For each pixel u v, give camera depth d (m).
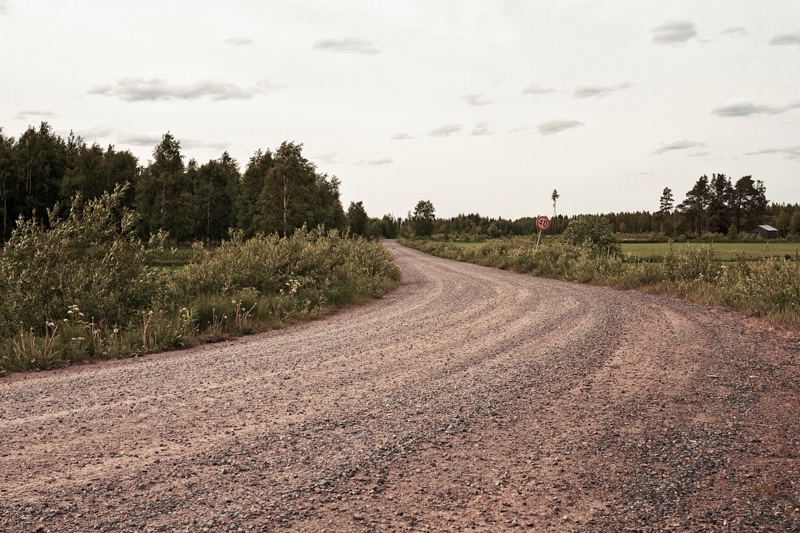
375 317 13.22
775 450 4.57
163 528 3.29
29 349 8.16
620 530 3.31
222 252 15.84
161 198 66.25
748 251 45.59
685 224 151.38
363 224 138.75
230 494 3.76
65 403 5.96
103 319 10.01
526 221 170.38
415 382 6.87
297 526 3.33
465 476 4.09
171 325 10.18
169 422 5.30
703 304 14.48
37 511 3.50
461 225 178.12
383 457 4.44
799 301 11.63
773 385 6.58
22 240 10.18
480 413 5.61
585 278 22.22
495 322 11.79
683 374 7.16
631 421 5.35
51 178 72.19
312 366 7.81
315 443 4.75
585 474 4.13
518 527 3.35
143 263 11.22
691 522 3.40
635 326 10.99
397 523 3.38
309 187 76.25
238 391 6.46
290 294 14.75
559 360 8.03
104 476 4.05
